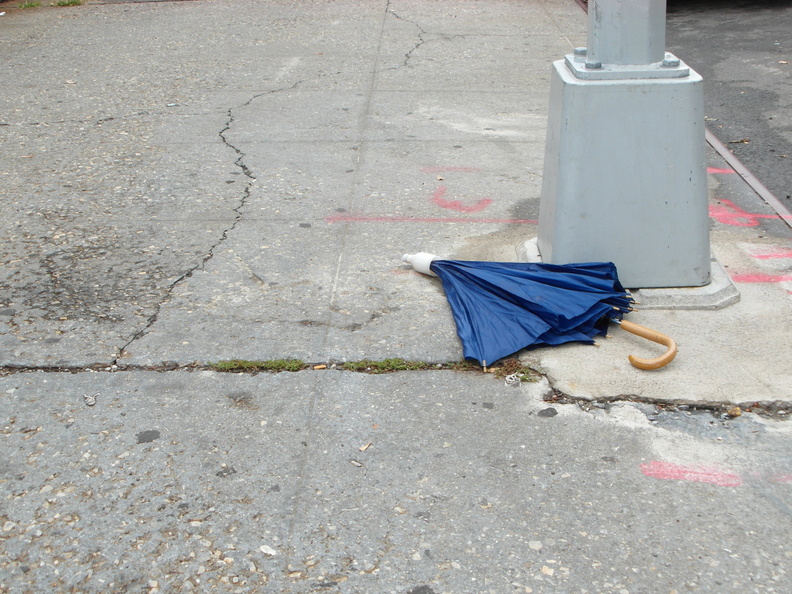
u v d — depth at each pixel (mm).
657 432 3238
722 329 3943
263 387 3570
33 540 2764
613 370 3625
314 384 3584
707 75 8891
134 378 3646
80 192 5879
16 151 6781
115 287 4484
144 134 7164
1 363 3764
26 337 3984
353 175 6160
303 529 2797
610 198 4016
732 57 9516
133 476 3053
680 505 2871
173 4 13133
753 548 2684
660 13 3770
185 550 2715
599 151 3922
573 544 2713
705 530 2762
